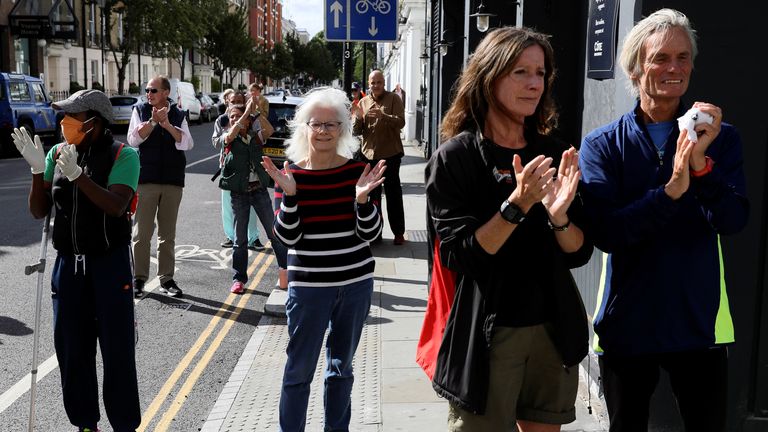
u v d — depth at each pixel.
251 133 7.30
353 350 3.85
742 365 3.60
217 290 7.77
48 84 41.81
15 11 34.72
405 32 29.56
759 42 3.51
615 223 2.62
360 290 3.74
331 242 3.67
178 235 10.65
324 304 3.69
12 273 8.20
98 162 3.90
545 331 2.63
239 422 4.41
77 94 3.88
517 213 2.36
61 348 3.95
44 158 3.94
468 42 9.20
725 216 2.58
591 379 4.41
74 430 4.45
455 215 2.56
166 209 7.30
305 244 3.68
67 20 35.94
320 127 3.61
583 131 4.98
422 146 23.47
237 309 7.11
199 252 9.60
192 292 7.67
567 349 2.59
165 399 4.96
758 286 3.56
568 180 2.48
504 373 2.60
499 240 2.42
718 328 2.75
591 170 2.78
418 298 7.14
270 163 3.58
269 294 7.65
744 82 3.54
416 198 13.92
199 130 37.00
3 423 4.53
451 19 13.89
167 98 7.11
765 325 3.57
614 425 2.85
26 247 9.51
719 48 3.52
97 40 48.00
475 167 2.60
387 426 4.23
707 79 3.54
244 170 7.25
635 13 3.59
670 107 2.76
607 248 2.68
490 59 2.57
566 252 2.60
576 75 5.67
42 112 23.48
